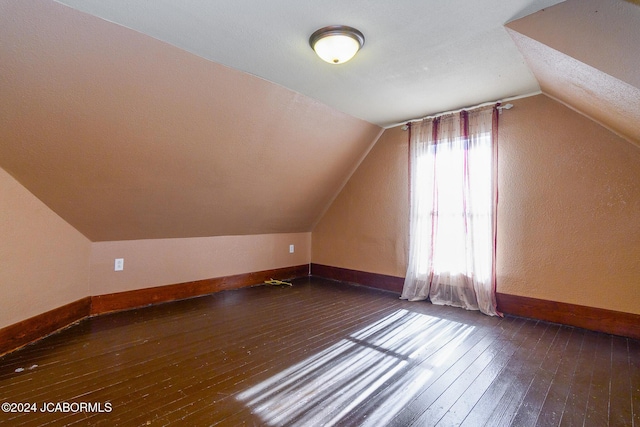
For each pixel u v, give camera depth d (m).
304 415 1.57
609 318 2.66
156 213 3.21
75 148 2.29
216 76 2.40
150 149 2.60
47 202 2.55
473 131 3.33
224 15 1.80
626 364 2.12
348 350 2.34
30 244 2.44
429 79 2.68
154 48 2.03
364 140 4.11
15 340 2.31
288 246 4.90
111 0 1.64
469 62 2.38
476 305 3.30
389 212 4.14
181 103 2.43
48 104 1.98
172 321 2.96
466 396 1.75
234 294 3.98
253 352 2.30
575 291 2.82
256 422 1.52
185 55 2.17
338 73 2.55
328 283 4.61
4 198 2.23
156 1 1.66
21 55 1.71
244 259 4.35
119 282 3.27
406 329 2.77
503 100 3.17
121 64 2.01
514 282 3.13
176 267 3.69
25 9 1.57
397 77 2.64
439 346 2.41
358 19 1.85
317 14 1.80
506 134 3.17
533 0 1.67
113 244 3.22
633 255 2.56
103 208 2.84
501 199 3.20
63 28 1.71
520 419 1.55
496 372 2.01
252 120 2.90
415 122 3.77
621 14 1.48
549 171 2.94
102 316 3.09
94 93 2.07
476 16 1.82
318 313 3.22
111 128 2.30
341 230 4.72
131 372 1.99
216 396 1.73
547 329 2.77
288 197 4.15
